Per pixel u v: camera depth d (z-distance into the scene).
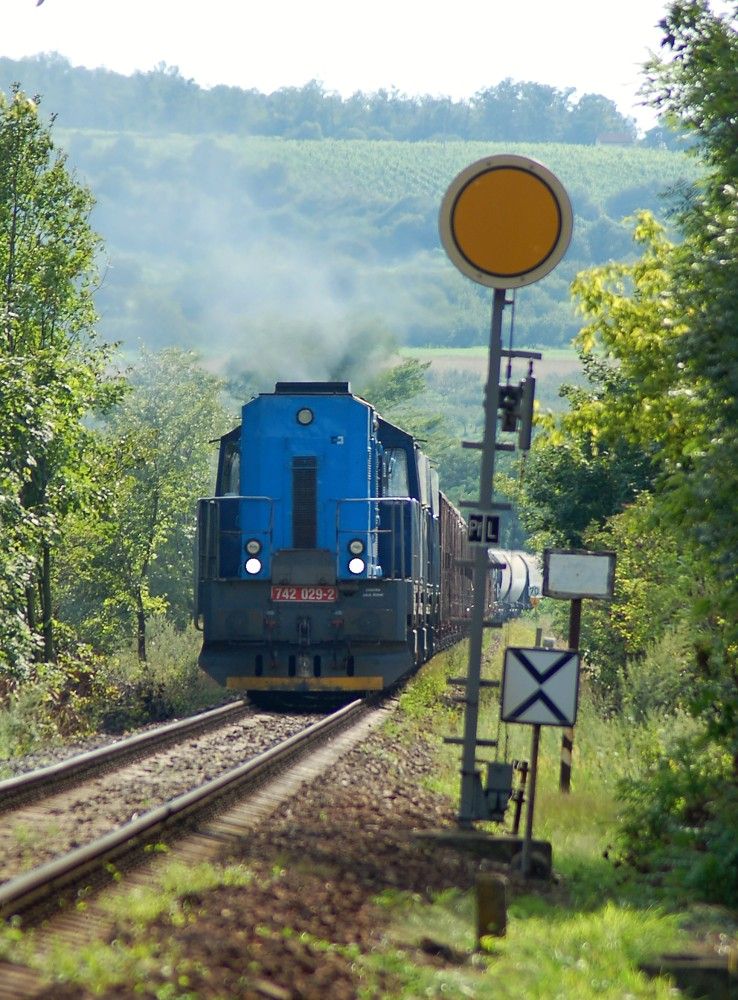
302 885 32.91
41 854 35.66
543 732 67.25
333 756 59.19
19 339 106.81
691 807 47.16
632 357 65.44
